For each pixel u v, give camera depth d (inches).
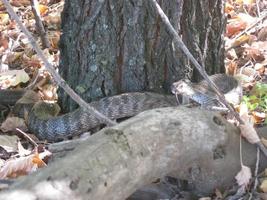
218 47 338.6
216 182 245.1
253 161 250.8
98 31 313.7
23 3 522.9
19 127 327.3
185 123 228.4
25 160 279.7
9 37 459.2
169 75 322.0
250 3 486.0
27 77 386.9
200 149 231.0
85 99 328.2
